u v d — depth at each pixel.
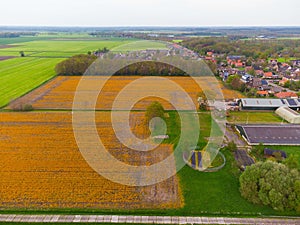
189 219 29.72
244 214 30.44
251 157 43.25
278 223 29.08
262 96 77.94
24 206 31.50
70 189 34.62
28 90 82.81
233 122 57.78
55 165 40.00
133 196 33.47
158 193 34.12
